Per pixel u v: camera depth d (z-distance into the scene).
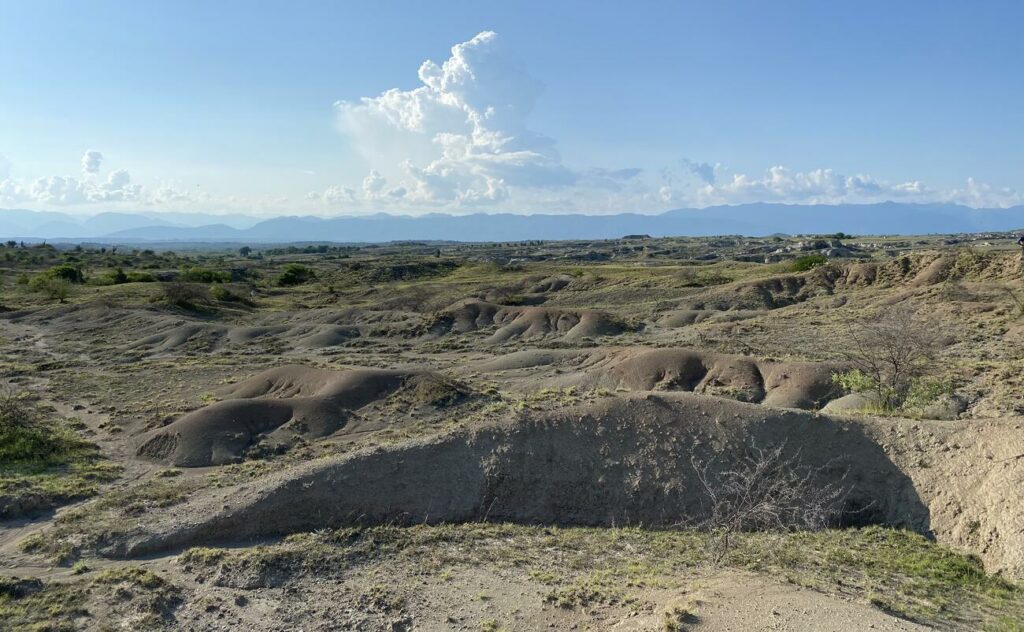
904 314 36.06
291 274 111.19
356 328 56.88
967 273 50.75
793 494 17.62
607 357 36.75
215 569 15.26
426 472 19.56
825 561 15.16
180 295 70.31
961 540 15.97
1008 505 15.67
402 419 27.59
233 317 66.94
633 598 13.09
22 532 17.61
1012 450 17.00
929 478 17.78
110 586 14.17
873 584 13.86
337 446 24.56
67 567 15.63
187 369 40.09
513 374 37.16
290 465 22.41
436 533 17.39
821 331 44.16
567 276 84.88
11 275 104.75
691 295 66.12
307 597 14.20
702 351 33.94
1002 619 12.27
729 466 19.28
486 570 15.27
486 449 20.25
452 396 29.42
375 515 18.31
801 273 65.38
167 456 24.33
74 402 33.09
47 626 12.64
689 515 18.38
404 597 13.91
